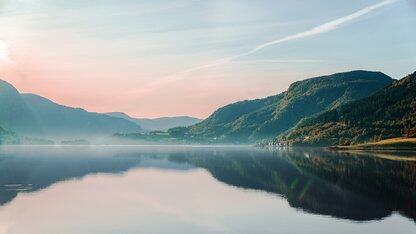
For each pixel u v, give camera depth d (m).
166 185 88.88
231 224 53.22
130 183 92.31
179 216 57.66
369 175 106.19
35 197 72.56
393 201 67.94
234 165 147.25
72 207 63.75
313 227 51.62
